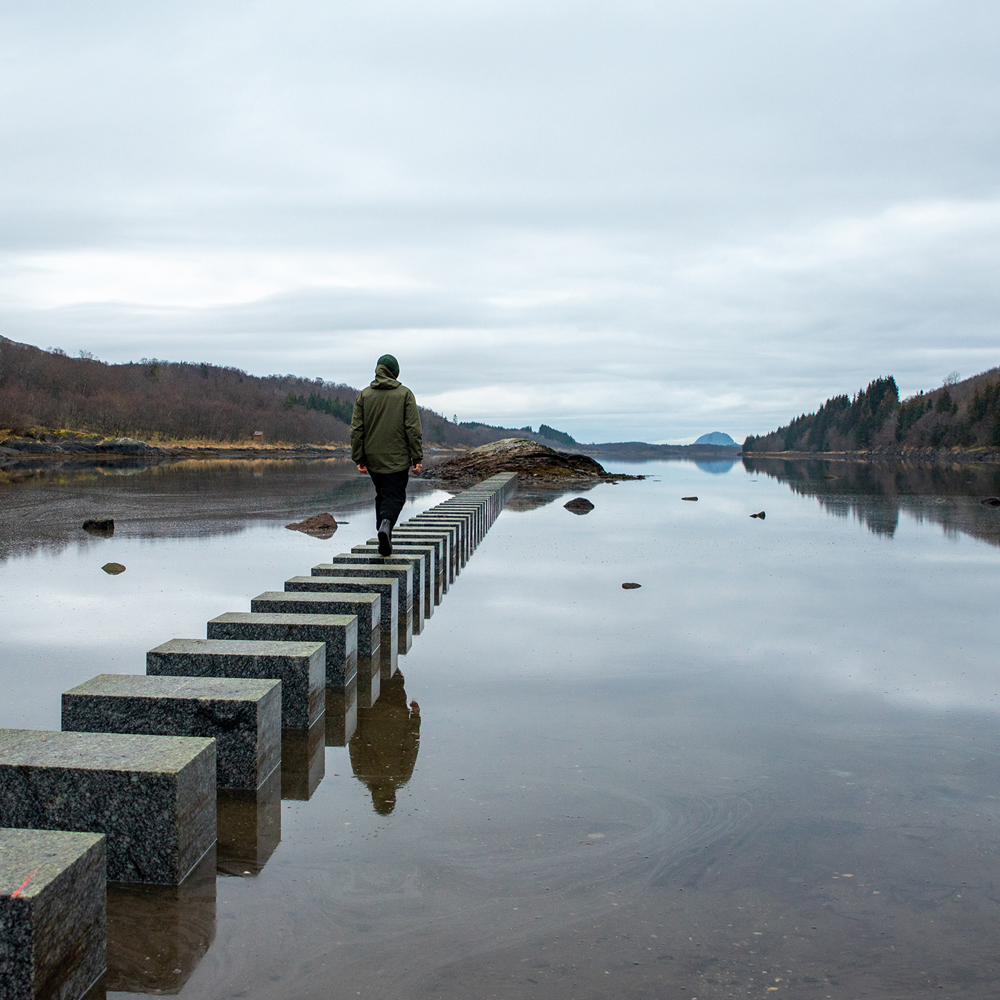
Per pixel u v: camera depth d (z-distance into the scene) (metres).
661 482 35.41
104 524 13.86
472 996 2.31
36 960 2.14
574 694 5.19
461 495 17.45
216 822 3.28
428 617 7.54
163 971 2.43
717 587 9.07
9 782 2.96
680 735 4.46
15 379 97.94
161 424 105.31
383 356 8.46
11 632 6.69
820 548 12.47
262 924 2.67
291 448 116.38
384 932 2.63
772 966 2.46
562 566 10.62
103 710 3.77
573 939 2.60
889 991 2.35
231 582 9.06
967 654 6.22
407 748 4.25
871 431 169.12
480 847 3.18
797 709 4.92
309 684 4.50
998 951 2.56
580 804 3.58
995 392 121.88
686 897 2.85
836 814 3.51
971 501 23.09
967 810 3.56
